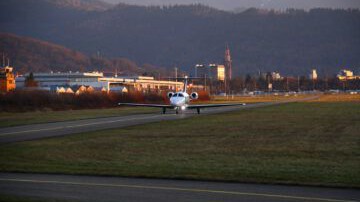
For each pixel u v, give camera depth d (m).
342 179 36.34
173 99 136.38
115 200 29.42
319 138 66.19
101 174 39.12
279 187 33.66
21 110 160.25
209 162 45.66
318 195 30.86
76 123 99.62
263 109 157.75
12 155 51.06
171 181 36.16
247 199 29.69
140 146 58.66
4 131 80.38
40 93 184.88
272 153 51.72
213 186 34.06
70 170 41.09
